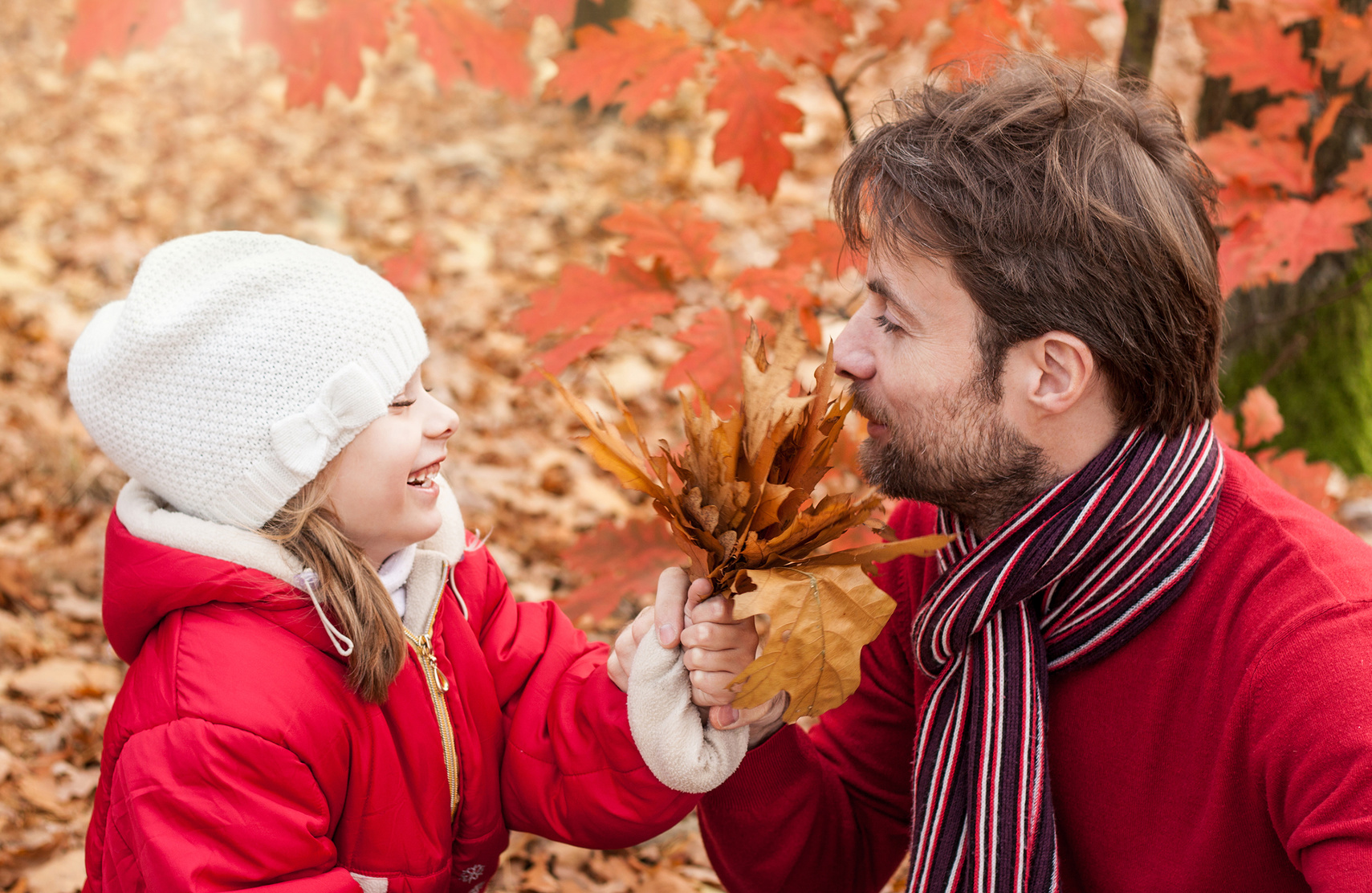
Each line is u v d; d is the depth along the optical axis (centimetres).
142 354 116
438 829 131
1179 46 558
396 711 126
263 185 527
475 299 448
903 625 147
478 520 334
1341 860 96
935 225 112
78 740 238
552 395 397
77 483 320
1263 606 109
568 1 179
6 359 366
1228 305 260
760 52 183
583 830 135
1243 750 109
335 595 118
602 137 598
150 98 595
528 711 141
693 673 119
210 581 116
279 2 180
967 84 122
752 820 142
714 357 171
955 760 122
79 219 473
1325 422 292
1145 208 110
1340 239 180
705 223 181
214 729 111
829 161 562
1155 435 116
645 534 193
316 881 114
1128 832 120
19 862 205
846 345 124
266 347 116
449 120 607
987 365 114
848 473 274
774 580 107
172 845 109
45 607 277
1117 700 119
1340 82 192
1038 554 114
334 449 119
